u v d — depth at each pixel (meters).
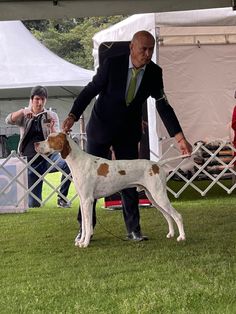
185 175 8.91
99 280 3.53
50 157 7.88
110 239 5.09
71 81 12.59
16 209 7.48
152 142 8.41
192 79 9.77
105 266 3.96
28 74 12.66
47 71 12.80
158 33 8.42
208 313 2.74
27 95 16.55
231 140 8.52
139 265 3.94
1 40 13.24
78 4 6.02
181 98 9.77
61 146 4.74
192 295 3.06
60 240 5.17
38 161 7.92
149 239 5.00
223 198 8.16
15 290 3.38
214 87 9.84
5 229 6.00
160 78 4.95
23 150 7.92
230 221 5.96
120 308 2.88
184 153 5.02
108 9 6.12
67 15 6.16
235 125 8.43
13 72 12.64
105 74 4.85
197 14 8.28
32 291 3.32
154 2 6.10
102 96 4.96
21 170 7.51
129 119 4.98
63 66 13.02
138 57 4.67
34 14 6.08
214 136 9.89
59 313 2.84
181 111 9.80
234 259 4.00
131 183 4.82
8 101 17.52
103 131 4.98
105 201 7.33
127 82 4.84
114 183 4.79
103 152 5.09
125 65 4.82
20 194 7.51
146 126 7.34
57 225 6.14
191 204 7.57
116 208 7.32
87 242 4.77
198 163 8.84
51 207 7.99
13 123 7.98
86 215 4.77
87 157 4.81
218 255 4.15
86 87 4.92
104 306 2.94
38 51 13.34
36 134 7.89
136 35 4.66
